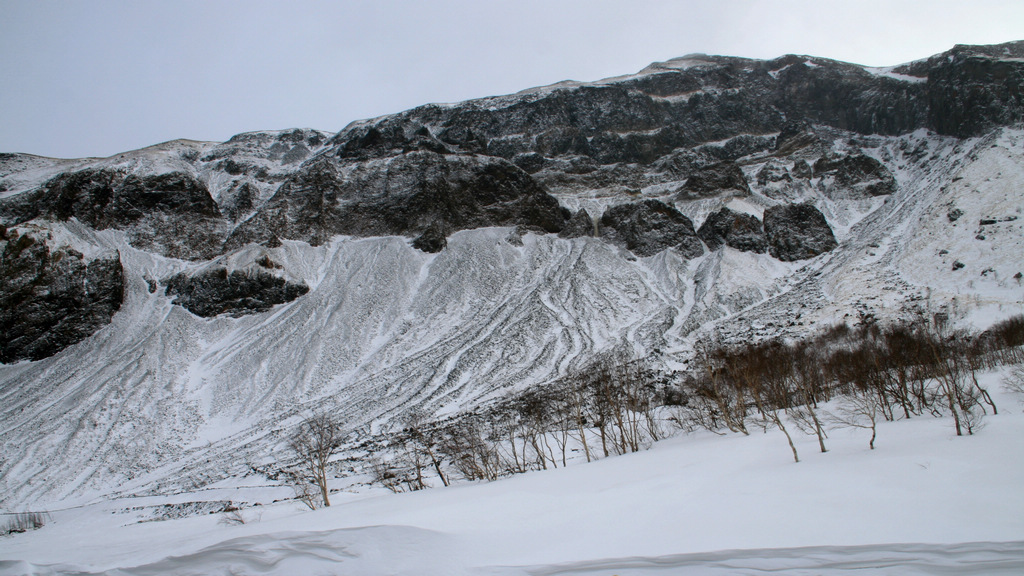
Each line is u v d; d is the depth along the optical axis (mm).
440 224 129875
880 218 116312
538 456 44969
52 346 95938
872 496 21516
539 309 96688
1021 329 53875
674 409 55688
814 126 180250
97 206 128875
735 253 110438
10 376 90625
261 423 73250
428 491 38969
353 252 125875
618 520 23219
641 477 31328
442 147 154000
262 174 164000
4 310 97438
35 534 45000
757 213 122438
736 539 18906
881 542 17172
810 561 15930
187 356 91938
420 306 103500
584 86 193000
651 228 122312
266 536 22984
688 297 100188
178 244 127188
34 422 75312
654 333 84938
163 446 69812
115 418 75125
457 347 87812
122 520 47312
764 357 54688
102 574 21844
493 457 48250
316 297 107188
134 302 107938
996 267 74875
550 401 59594
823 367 55000
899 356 40875
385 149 156750
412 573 18203
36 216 128750
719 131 183500
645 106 186000
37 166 175750
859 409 37531
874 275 86000
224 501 49188
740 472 28625
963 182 102938
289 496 48594
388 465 52875
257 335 96562
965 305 67312
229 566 20000
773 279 101750
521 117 183500
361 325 97688
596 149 174000
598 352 79562
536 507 27047
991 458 23781
